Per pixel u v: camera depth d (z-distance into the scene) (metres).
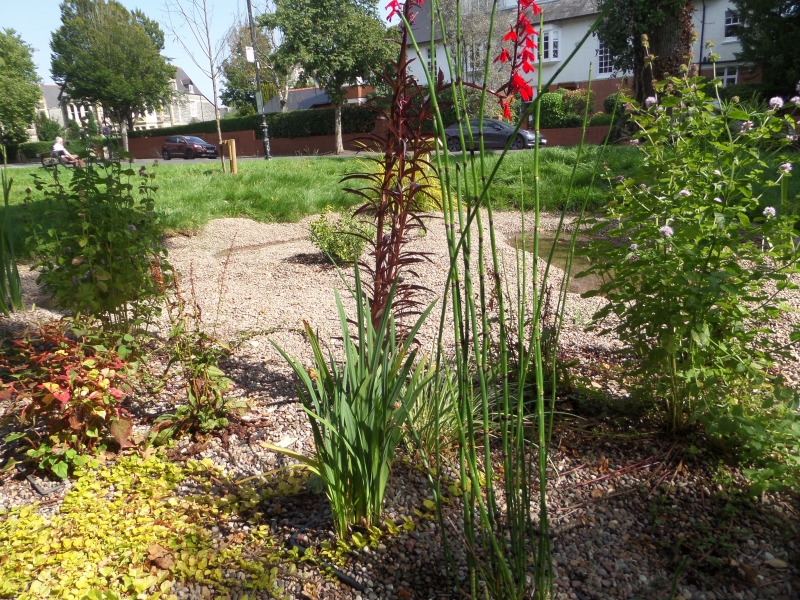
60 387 2.51
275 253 7.21
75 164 3.78
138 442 2.81
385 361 2.22
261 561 2.10
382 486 2.22
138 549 2.14
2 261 4.77
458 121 1.55
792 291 4.62
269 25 25.19
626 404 2.96
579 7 27.39
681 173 2.64
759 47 16.38
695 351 2.47
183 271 6.35
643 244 2.68
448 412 2.73
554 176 10.38
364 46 25.09
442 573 2.05
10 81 39.91
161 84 45.28
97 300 3.61
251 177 11.66
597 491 2.44
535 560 1.77
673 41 13.25
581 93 23.58
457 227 8.10
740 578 1.97
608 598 1.91
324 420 2.06
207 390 2.93
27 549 2.14
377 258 3.07
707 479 2.46
